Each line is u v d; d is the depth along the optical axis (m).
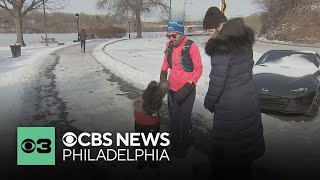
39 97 9.31
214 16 3.64
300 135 6.15
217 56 3.38
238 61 3.39
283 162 4.92
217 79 3.39
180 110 4.86
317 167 4.75
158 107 4.58
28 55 22.42
